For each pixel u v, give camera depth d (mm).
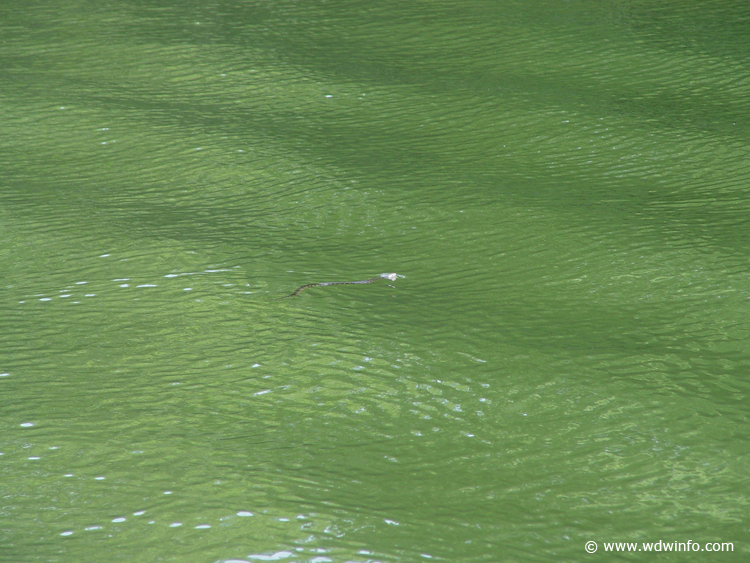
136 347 39906
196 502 29891
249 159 61594
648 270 45812
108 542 27969
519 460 32281
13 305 43500
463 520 29062
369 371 37719
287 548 27594
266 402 35875
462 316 42125
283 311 42625
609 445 33031
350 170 59750
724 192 54719
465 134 65688
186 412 35250
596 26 87062
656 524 28938
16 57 82375
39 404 35781
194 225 52312
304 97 73250
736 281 44156
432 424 34406
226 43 85938
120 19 93688
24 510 29531
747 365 37594
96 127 67438
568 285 44875
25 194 56750
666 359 38219
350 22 91750
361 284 45312
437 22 90625
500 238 50188
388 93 73500
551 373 37406
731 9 89875
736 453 32375
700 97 70438
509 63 79375
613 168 59375
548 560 27188
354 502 29891
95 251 48938
